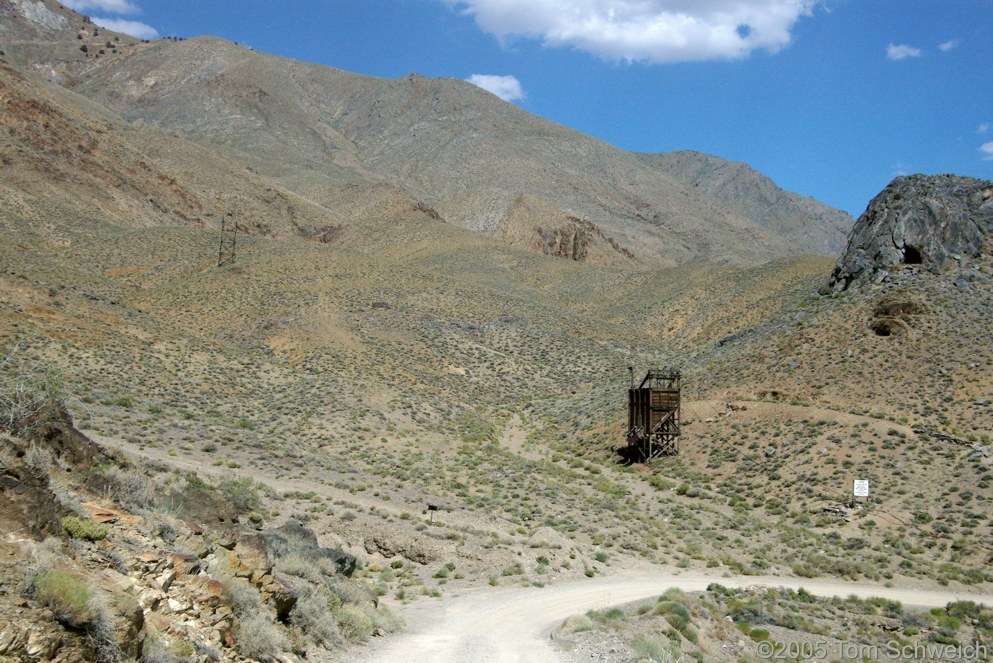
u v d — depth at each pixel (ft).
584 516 138.10
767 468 168.55
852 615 90.43
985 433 160.56
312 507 104.83
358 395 216.95
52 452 48.19
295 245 381.19
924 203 236.84
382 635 57.77
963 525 132.98
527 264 558.15
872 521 139.44
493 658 52.75
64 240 369.30
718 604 85.20
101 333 198.70
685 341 361.30
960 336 194.90
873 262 238.68
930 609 95.45
